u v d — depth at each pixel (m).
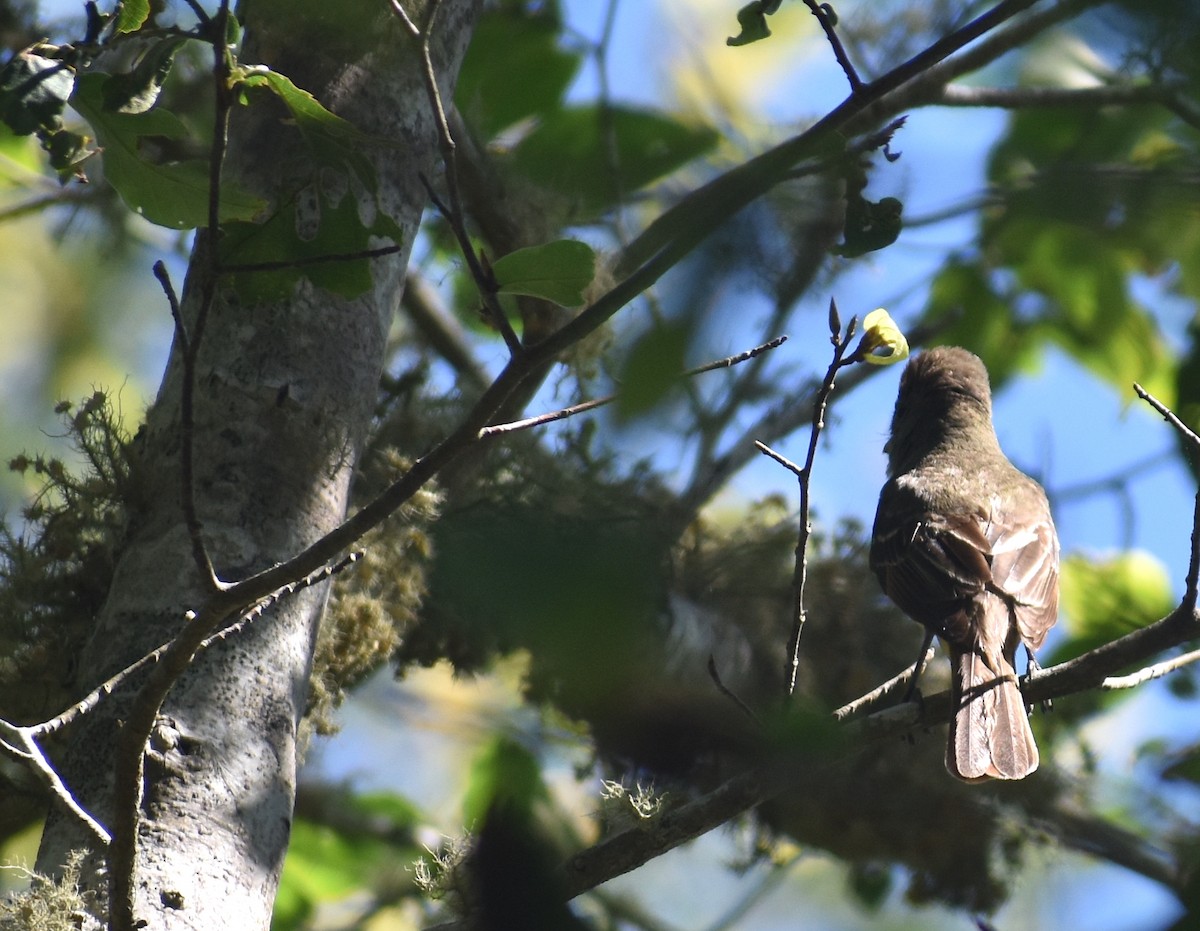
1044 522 10.97
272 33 7.84
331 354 7.71
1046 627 10.18
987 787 12.02
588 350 10.02
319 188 6.11
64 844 6.58
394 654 9.92
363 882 12.45
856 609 11.48
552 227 10.53
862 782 11.59
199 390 7.60
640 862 7.24
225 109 5.21
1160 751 13.18
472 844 6.75
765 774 7.10
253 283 6.28
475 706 13.72
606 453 8.59
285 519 7.41
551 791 10.05
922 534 10.64
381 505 5.45
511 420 9.61
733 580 11.02
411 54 7.90
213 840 6.58
